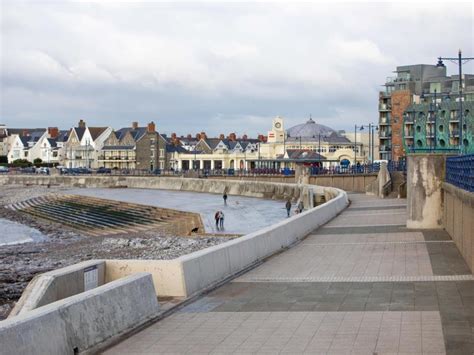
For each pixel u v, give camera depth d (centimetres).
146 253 4366
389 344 1138
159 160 17150
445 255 2147
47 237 6044
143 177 13838
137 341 1237
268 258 2231
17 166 18975
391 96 10875
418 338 1165
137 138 17762
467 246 1917
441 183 2939
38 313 1060
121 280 1354
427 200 2958
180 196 10612
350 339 1184
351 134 16225
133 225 6756
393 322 1289
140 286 1384
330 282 1756
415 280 1733
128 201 9281
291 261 2159
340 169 9881
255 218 6750
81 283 1531
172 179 12975
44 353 1038
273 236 2369
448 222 2698
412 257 2147
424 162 2952
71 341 1116
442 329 1217
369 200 5541
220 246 1861
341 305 1467
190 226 5869
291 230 2659
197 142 19000
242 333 1263
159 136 17150
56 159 19312
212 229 5816
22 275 3466
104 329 1220
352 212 4253
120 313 1284
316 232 3058
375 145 15412
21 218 8275
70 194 11094
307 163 13288
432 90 11181
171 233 5678
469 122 4484
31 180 15675
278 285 1738
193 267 1634
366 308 1426
